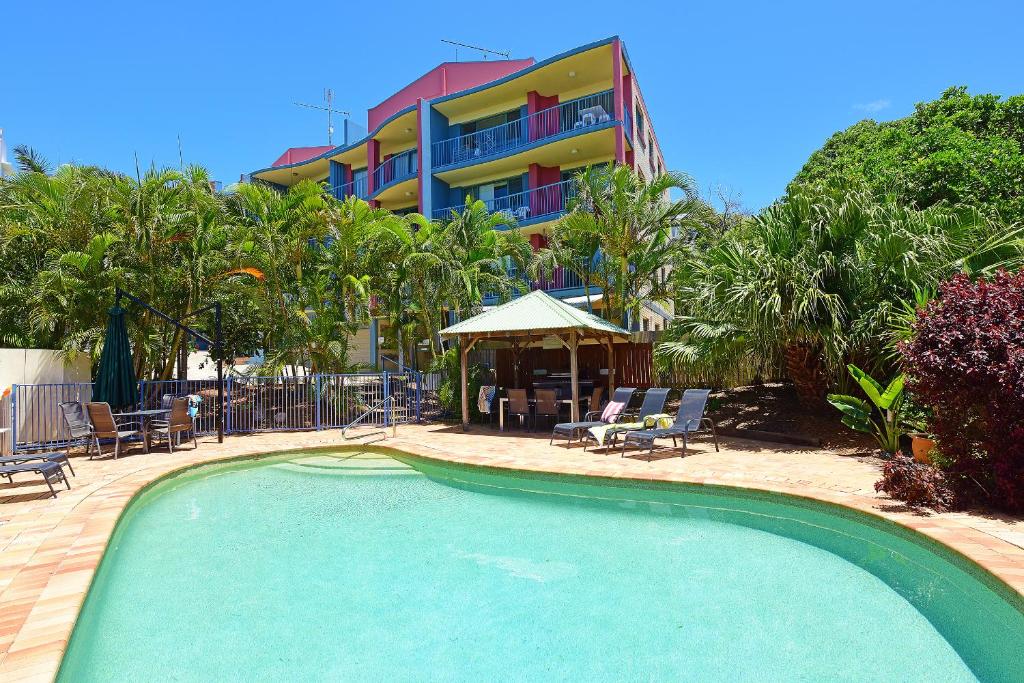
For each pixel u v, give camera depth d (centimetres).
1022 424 607
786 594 508
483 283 1883
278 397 1559
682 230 1792
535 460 1038
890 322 968
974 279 988
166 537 692
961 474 657
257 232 1836
